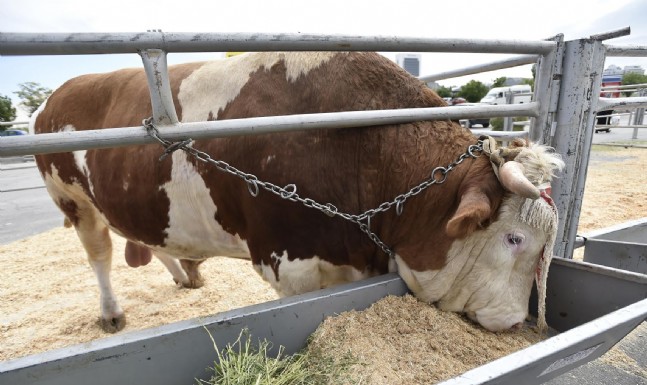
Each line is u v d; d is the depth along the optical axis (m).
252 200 2.04
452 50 1.79
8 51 1.12
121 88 2.76
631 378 2.03
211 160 1.57
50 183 3.23
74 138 1.25
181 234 2.45
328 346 1.57
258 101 2.10
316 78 2.04
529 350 1.08
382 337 1.68
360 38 1.53
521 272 1.87
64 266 4.51
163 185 2.33
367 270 2.17
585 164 2.31
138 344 1.31
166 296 3.72
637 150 11.48
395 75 2.09
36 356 1.22
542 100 2.22
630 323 1.29
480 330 1.90
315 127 1.59
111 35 1.20
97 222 3.23
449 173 1.88
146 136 1.34
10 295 3.78
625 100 2.38
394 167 1.97
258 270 2.21
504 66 3.09
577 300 1.94
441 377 1.50
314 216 1.98
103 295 3.20
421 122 2.03
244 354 1.44
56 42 1.14
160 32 1.26
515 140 1.91
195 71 2.41
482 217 1.62
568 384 1.99
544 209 1.70
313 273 2.09
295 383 1.45
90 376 1.27
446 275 1.90
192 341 1.40
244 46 1.36
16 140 1.18
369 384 1.42
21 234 5.82
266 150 1.99
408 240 1.97
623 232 2.91
